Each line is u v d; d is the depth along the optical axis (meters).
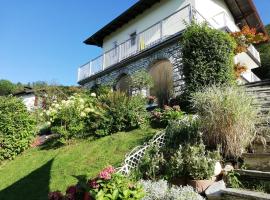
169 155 5.64
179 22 15.02
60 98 19.14
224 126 5.12
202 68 10.03
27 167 8.29
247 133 5.04
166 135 6.34
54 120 10.02
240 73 14.33
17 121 10.17
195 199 4.03
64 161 7.78
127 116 9.16
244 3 17.30
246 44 15.23
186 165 4.82
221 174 4.70
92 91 17.02
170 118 8.54
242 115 5.02
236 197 3.79
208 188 4.27
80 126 9.50
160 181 4.77
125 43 18.30
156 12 16.97
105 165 6.71
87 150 8.12
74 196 4.57
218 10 16.70
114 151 7.45
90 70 19.59
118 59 17.08
